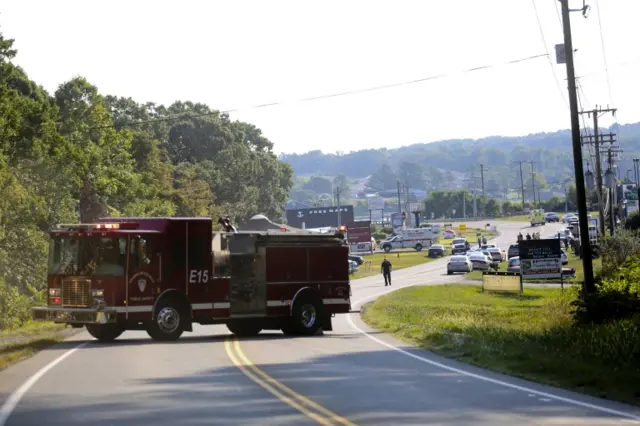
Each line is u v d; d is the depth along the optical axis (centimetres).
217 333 6988
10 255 8831
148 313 5806
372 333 6688
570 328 5966
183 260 5956
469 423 2633
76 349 5244
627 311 6306
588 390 3325
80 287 5694
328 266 6725
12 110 8969
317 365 4275
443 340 5394
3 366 4216
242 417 2733
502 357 4338
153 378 3753
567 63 6831
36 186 10038
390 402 3061
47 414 2816
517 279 13288
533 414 2809
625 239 10725
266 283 6462
